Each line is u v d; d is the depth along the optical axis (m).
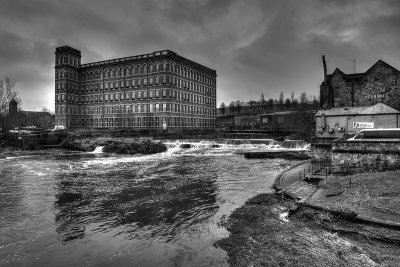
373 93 46.12
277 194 19.39
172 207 18.17
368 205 14.30
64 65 95.56
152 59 85.50
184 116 90.12
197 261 11.09
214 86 107.56
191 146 61.56
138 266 10.97
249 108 186.38
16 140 59.59
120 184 25.23
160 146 56.56
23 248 12.66
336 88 48.84
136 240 13.30
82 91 100.06
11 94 72.44
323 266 9.73
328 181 20.33
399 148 21.64
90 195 21.42
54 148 62.59
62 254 12.07
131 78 89.69
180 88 88.44
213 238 13.12
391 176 19.38
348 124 35.91
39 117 123.81
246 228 13.81
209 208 17.78
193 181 26.25
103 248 12.55
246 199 19.64
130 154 53.19
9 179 27.86
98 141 61.22
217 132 80.19
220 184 24.75
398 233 11.37
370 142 22.70
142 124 87.38
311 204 15.25
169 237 13.52
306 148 51.50
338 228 12.37
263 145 56.97
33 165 37.97
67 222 15.74
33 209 18.06
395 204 14.16
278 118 103.06
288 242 11.61
